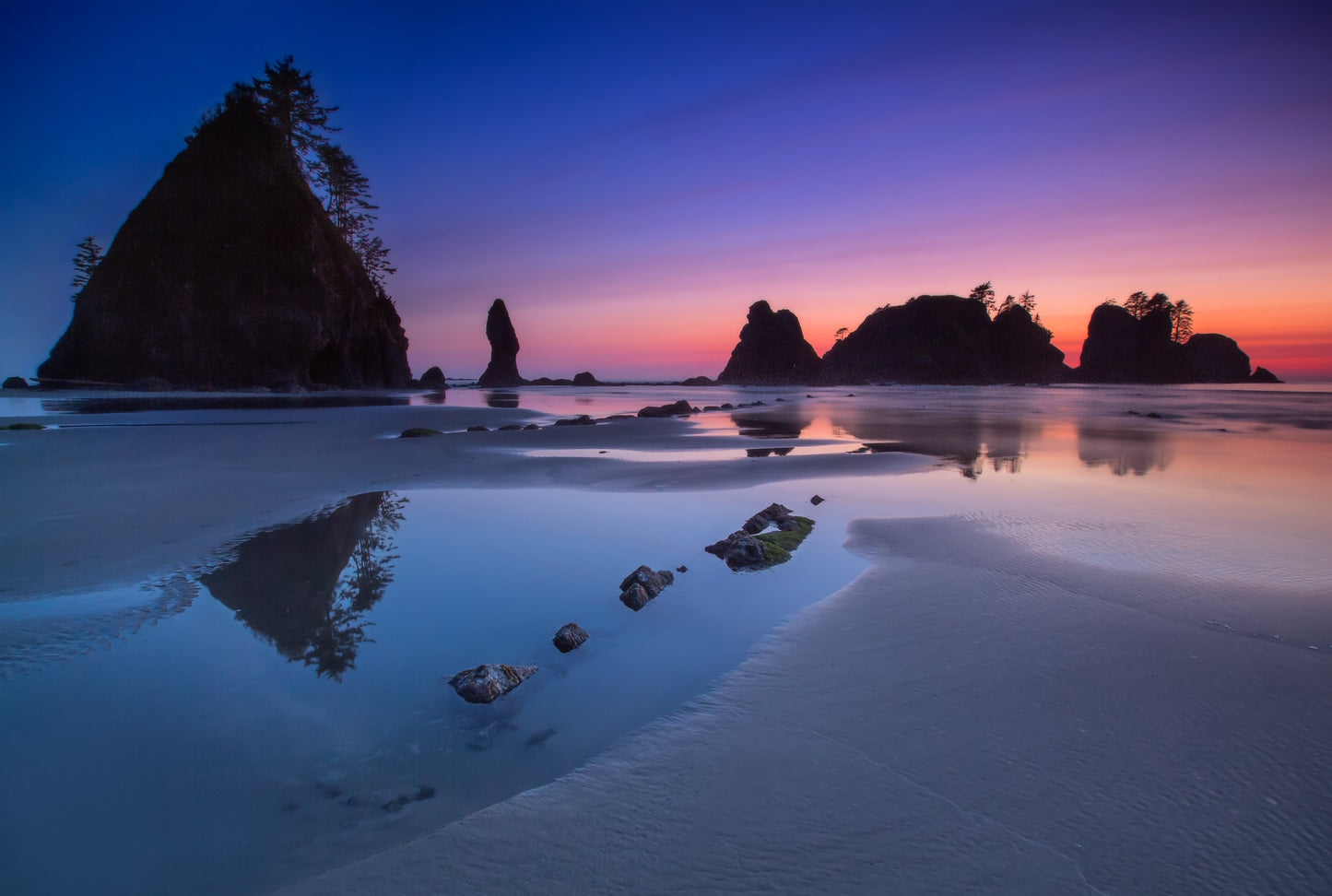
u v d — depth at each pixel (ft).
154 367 186.19
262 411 115.75
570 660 18.97
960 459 61.46
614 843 11.20
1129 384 379.35
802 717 15.31
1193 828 11.32
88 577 26.08
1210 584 24.64
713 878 10.35
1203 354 410.11
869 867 10.50
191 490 43.09
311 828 11.85
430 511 38.96
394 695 16.90
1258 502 40.73
